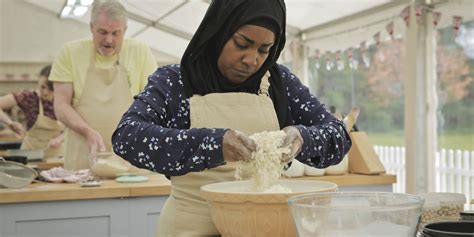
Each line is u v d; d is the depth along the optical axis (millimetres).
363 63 5207
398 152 4773
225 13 1344
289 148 1284
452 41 3932
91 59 3213
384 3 4500
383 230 907
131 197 2496
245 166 1311
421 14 4086
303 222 942
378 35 4664
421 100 4188
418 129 4199
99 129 3230
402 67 4598
